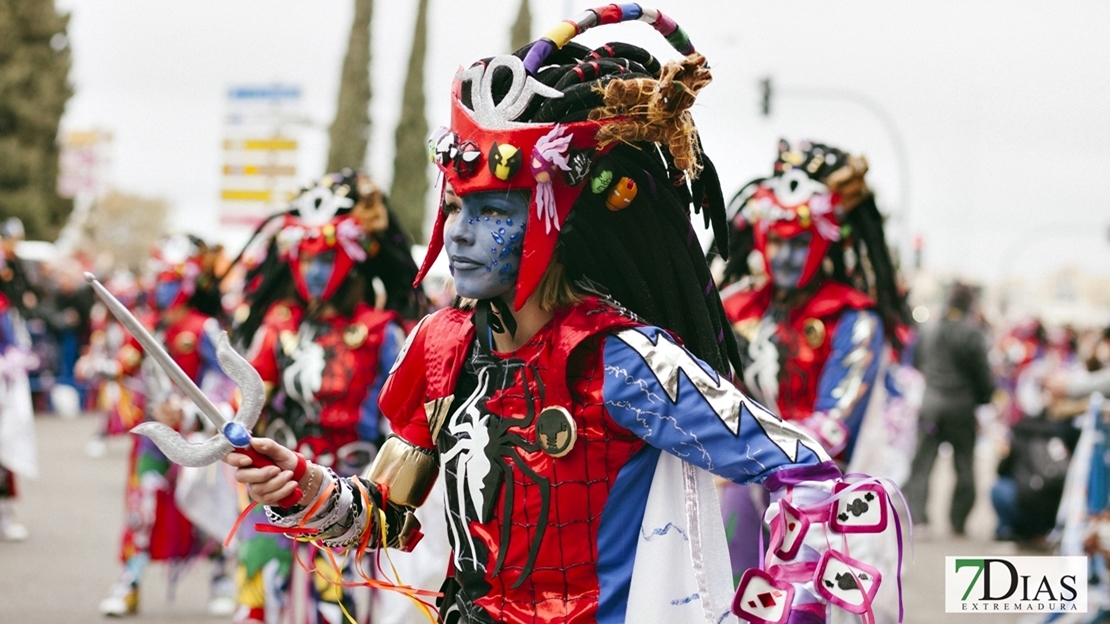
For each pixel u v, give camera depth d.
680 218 4.91
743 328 9.34
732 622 4.70
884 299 9.45
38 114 66.75
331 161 66.31
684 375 4.57
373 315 9.75
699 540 4.67
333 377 9.54
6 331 17.08
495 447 4.73
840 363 8.91
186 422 11.98
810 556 4.66
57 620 12.36
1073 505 12.03
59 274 35.69
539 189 4.57
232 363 4.52
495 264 4.66
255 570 9.46
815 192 9.09
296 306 9.98
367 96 66.62
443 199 4.86
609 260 4.80
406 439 5.15
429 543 8.86
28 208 65.88
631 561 4.68
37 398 34.84
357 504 5.00
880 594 6.59
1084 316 41.28
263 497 4.64
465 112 4.66
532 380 4.71
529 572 4.67
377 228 9.77
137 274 30.91
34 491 21.06
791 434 4.61
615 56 4.96
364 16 66.31
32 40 67.19
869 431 8.95
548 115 4.68
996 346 38.00
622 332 4.65
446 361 4.92
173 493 13.09
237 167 29.34
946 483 29.86
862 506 4.55
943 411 19.50
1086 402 12.70
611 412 4.62
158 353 4.31
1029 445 17.73
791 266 9.10
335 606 9.27
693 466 4.73
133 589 12.91
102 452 26.84
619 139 4.64
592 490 4.65
